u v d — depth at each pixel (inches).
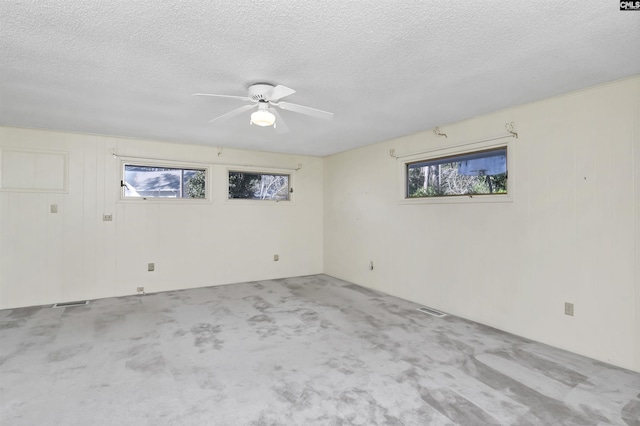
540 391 86.4
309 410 78.3
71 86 104.6
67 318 141.9
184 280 196.7
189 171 200.7
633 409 78.7
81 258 170.2
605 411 78.0
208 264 204.1
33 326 132.0
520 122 124.2
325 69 91.9
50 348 111.3
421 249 166.1
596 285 104.7
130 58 85.3
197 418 75.2
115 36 74.4
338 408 79.1
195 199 199.6
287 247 232.4
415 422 74.0
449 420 74.7
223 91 108.7
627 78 98.0
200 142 192.5
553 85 104.6
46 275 162.7
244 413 77.0
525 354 108.3
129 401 81.4
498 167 135.0
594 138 105.1
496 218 132.9
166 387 87.9
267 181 228.1
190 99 116.3
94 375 93.7
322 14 65.7
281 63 88.3
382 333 126.9
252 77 97.2
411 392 86.0
